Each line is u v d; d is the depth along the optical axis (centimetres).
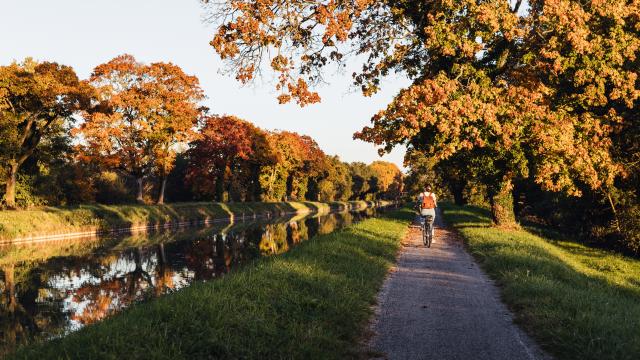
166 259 2038
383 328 672
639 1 1348
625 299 910
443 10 1384
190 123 4584
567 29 1263
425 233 1700
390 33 1588
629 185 2012
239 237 3108
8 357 569
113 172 5644
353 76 1698
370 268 1110
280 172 7656
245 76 1248
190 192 6388
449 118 1235
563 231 3002
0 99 3481
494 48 1622
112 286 1455
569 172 1588
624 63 1581
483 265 1236
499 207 2370
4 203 3706
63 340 569
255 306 686
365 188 13762
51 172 4488
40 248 2545
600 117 1638
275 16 1233
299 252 1282
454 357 554
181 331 571
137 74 4462
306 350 558
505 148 1464
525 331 656
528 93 1372
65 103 3756
